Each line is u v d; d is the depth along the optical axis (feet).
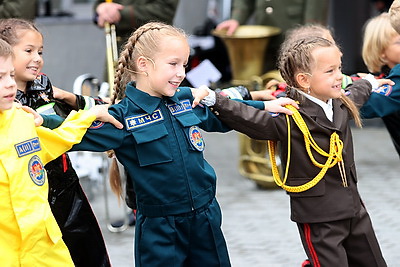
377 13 53.16
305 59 21.16
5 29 21.33
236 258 28.43
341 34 51.01
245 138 36.70
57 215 21.91
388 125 25.14
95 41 46.52
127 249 29.50
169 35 19.93
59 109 22.77
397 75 23.95
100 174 34.94
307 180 21.40
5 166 18.11
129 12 31.35
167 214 20.24
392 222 31.68
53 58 46.32
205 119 20.94
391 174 38.40
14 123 18.48
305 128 21.26
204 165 20.90
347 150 21.67
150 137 19.95
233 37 34.58
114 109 20.06
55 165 21.66
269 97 23.36
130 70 20.47
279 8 35.53
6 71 17.92
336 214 21.40
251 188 36.94
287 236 30.55
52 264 18.81
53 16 47.67
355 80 23.91
